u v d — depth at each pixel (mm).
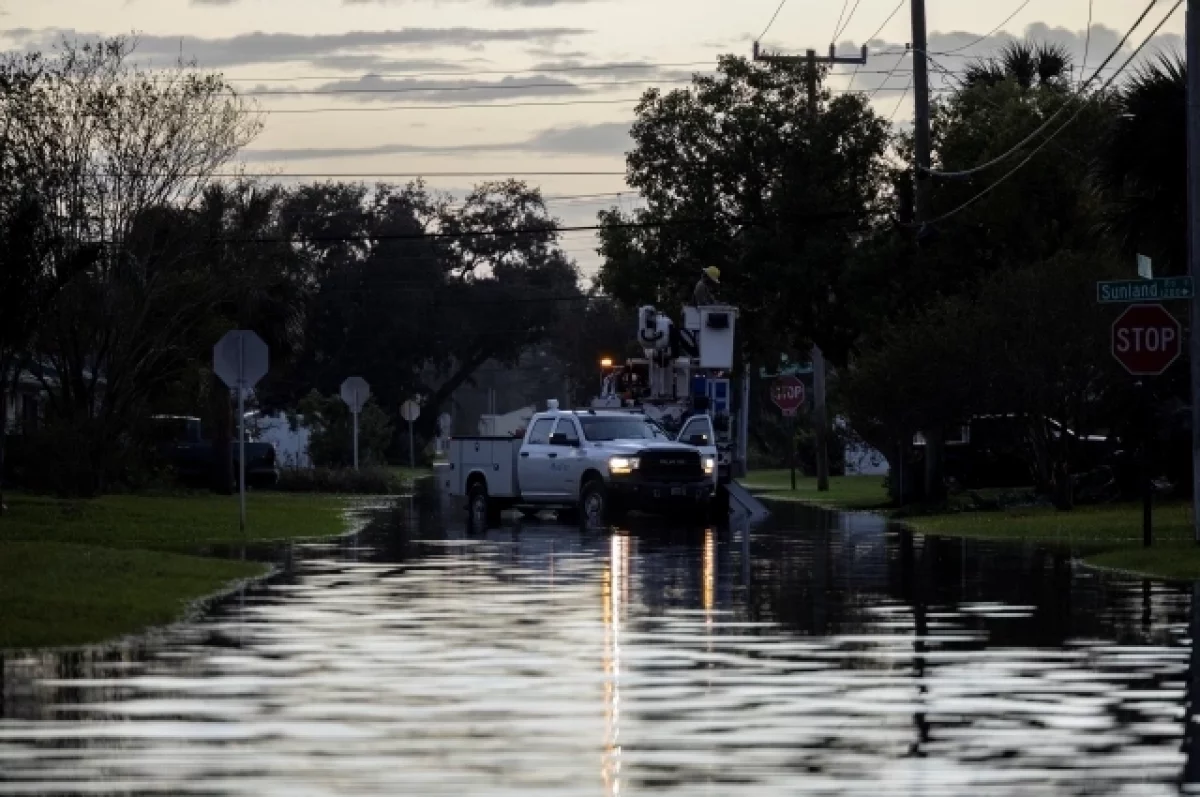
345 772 28891
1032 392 104812
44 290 97062
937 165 134375
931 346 106750
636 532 94125
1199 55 70688
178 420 143875
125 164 117562
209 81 120812
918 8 119125
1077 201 127375
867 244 137500
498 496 107125
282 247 134875
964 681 38469
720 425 114375
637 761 29812
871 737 31953
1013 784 27969
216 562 67000
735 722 33500
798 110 144625
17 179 104000
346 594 57688
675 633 47094
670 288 148875
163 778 28422
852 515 113250
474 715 34281
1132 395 104750
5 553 62719
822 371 157500
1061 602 54625
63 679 38781
